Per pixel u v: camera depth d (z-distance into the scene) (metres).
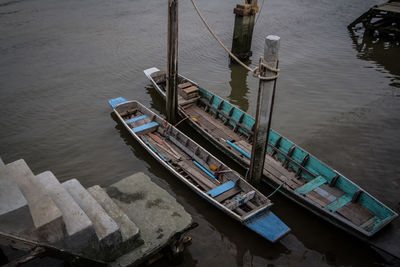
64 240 6.41
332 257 9.69
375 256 9.66
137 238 7.65
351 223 9.52
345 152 13.77
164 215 8.66
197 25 27.86
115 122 15.80
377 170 12.77
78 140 14.46
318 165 11.77
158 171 13.04
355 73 20.55
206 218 11.04
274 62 9.20
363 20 27.05
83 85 18.69
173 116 15.48
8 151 13.56
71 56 21.86
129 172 12.91
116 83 19.12
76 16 29.02
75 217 6.73
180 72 20.66
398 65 21.73
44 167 12.86
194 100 16.80
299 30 27.73
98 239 6.87
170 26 13.18
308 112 16.56
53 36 24.67
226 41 25.09
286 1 36.03
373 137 14.64
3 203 5.73
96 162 13.30
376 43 25.61
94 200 7.72
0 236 5.72
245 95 18.56
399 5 27.11
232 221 10.88
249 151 13.50
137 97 18.03
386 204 11.27
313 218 10.92
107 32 25.91
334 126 15.47
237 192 11.27
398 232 9.66
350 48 24.45
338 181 11.23
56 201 7.08
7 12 29.14
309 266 9.47
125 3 33.22
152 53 22.80
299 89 18.67
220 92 18.77
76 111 16.41
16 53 21.77
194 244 10.09
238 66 21.81
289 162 12.67
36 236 6.11
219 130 14.98
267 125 10.41
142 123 15.21
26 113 15.98
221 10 31.77
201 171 12.55
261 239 10.30
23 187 6.83
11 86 18.09
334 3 35.28
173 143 14.16
